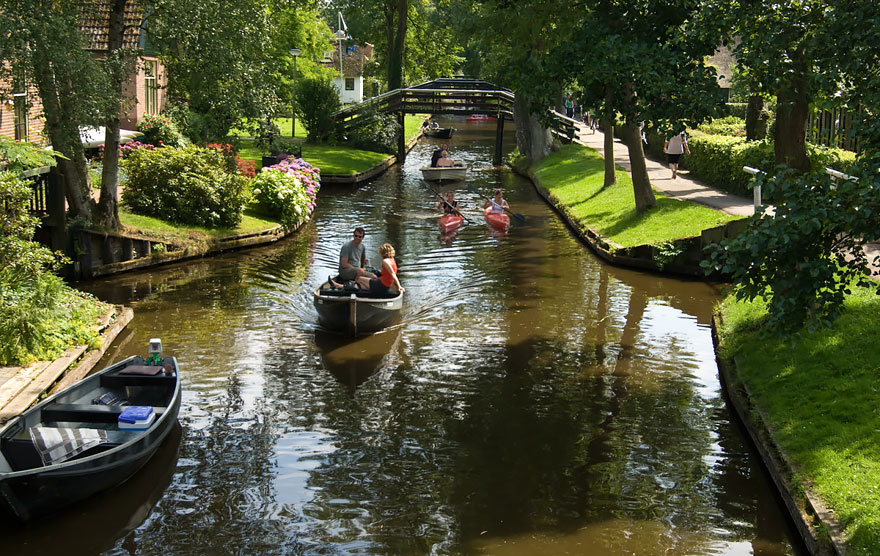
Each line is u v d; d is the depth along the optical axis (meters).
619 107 14.34
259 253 19.72
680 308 15.55
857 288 11.83
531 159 37.25
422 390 11.58
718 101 13.27
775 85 12.44
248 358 12.68
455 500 8.64
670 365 12.62
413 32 54.91
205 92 17.34
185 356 12.70
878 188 6.96
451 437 10.15
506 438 10.13
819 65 10.84
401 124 40.56
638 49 13.59
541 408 11.02
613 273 18.12
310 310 15.18
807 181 7.59
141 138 27.64
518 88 17.28
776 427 9.52
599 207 23.62
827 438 8.83
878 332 10.59
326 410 10.88
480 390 11.60
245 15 17.31
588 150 36.28
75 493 8.19
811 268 7.23
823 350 10.68
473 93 40.78
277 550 7.72
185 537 7.93
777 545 7.82
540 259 19.39
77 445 8.53
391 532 8.03
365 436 10.15
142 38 29.02
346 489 8.85
